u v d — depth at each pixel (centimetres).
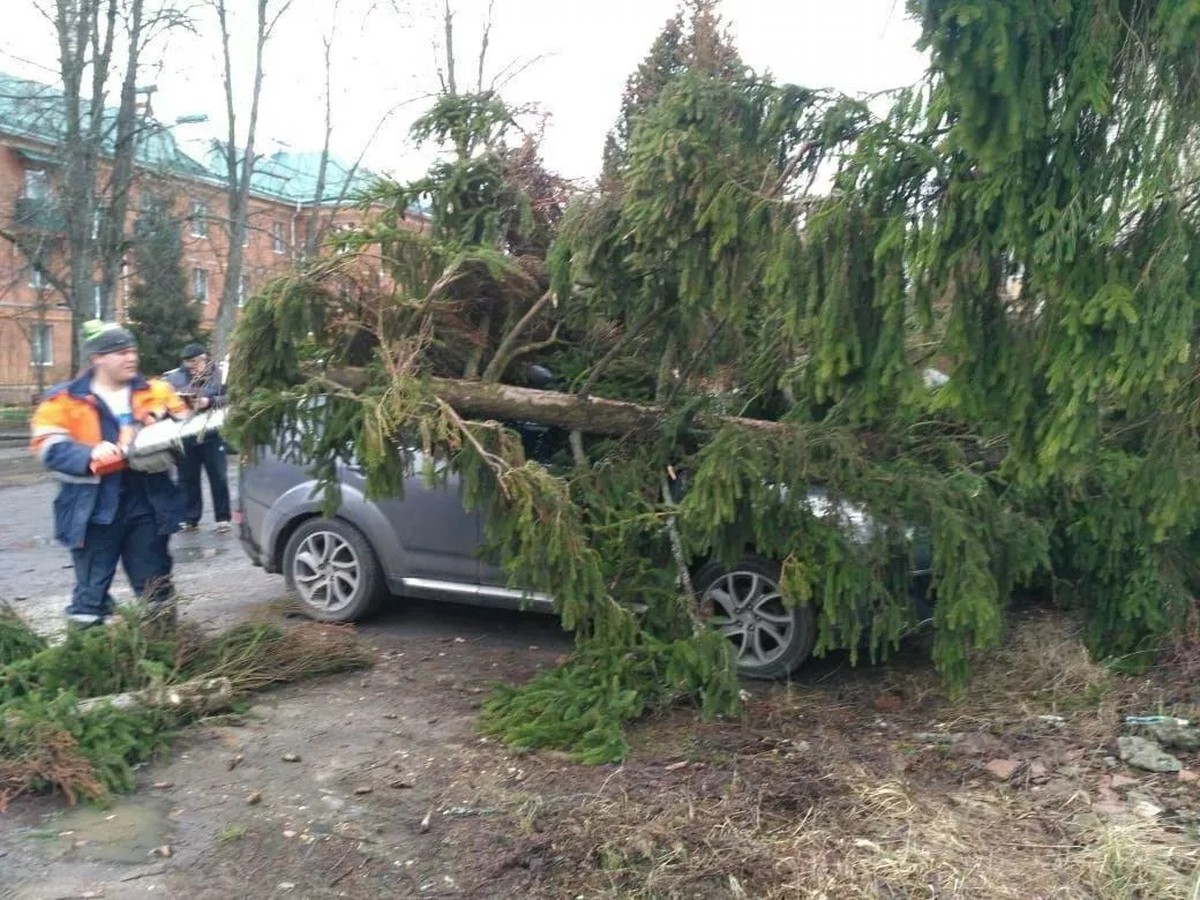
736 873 340
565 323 567
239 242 2523
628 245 470
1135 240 359
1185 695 484
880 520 477
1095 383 352
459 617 673
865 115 409
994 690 508
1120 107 346
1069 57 344
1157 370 342
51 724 408
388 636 627
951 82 343
